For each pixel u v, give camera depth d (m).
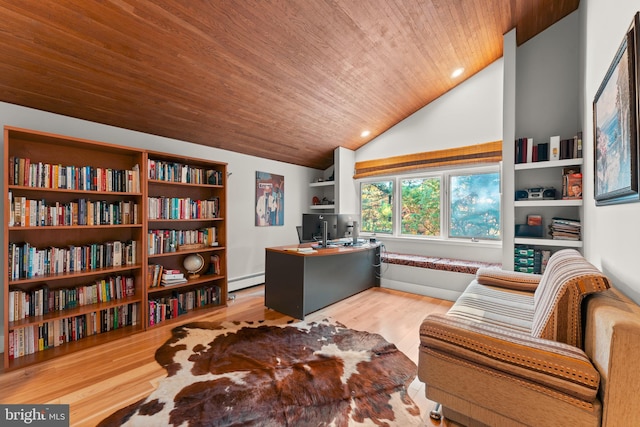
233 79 2.71
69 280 2.51
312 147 4.65
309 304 3.02
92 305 2.49
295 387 1.79
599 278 1.20
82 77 2.24
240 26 2.19
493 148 3.64
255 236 4.44
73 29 1.88
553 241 2.82
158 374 1.94
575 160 2.70
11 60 1.96
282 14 2.18
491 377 1.22
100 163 2.72
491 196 3.81
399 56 3.03
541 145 2.98
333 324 2.83
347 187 5.02
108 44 2.04
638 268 1.28
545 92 3.19
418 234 4.50
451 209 4.16
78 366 2.04
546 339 1.24
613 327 0.90
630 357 0.88
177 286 3.00
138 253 2.77
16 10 1.69
